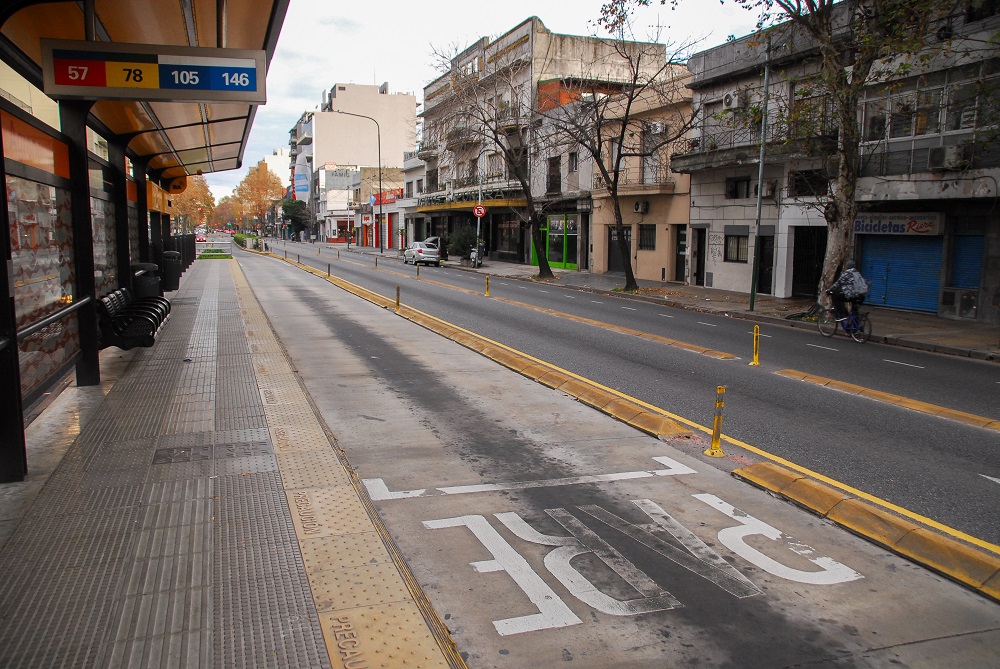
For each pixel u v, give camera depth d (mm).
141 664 3486
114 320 10875
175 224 82562
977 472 7004
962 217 19203
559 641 3955
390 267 42375
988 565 4762
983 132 15766
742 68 25094
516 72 41781
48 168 7508
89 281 9000
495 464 6918
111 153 13000
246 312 17250
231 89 7680
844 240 18516
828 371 12258
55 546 4727
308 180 128875
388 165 114312
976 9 17219
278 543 4824
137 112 11820
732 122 24953
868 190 19672
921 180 18328
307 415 8031
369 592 4238
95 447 6793
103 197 12141
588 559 4961
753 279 21406
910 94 19062
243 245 87000
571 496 6117
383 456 7102
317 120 111938
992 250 18359
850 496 6277
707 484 6465
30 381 6777
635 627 4117
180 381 9609
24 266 6641
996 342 15469
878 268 21734
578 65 41688
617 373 11555
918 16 15742
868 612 4332
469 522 5535
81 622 3842
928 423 8820
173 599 4094
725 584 4645
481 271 39750
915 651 3928
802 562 4973
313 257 55250
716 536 5367
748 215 26188
